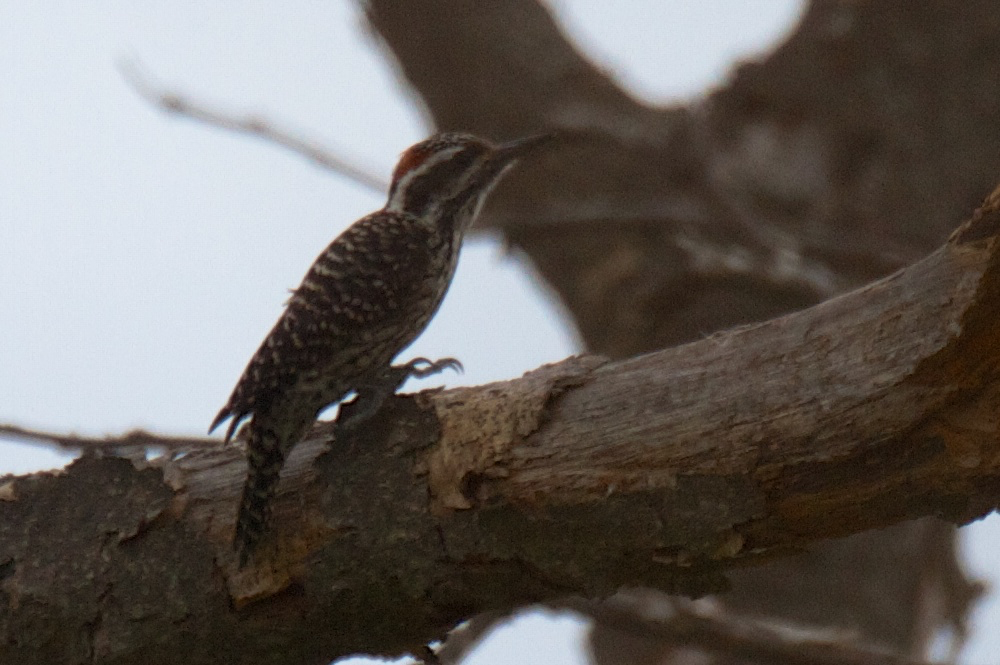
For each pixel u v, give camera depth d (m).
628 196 19.56
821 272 18.02
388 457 9.70
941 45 19.64
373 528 9.66
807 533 9.27
